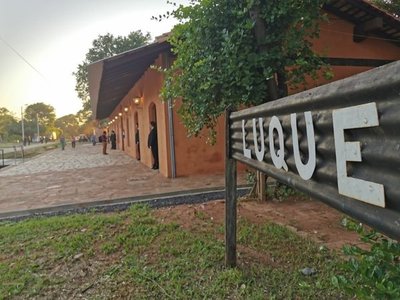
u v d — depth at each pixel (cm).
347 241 356
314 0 471
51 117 9369
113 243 382
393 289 140
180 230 420
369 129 108
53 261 345
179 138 888
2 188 866
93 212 566
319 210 496
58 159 1781
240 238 378
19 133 8381
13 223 526
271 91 485
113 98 1623
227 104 476
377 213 106
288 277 284
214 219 468
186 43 506
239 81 459
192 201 620
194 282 285
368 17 873
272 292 262
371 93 104
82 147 3350
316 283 265
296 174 167
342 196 125
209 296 262
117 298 267
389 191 100
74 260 345
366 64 912
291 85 522
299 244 356
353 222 195
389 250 159
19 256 367
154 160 1067
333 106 129
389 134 100
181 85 523
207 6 467
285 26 469
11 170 1312
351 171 118
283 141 180
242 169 891
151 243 379
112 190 754
